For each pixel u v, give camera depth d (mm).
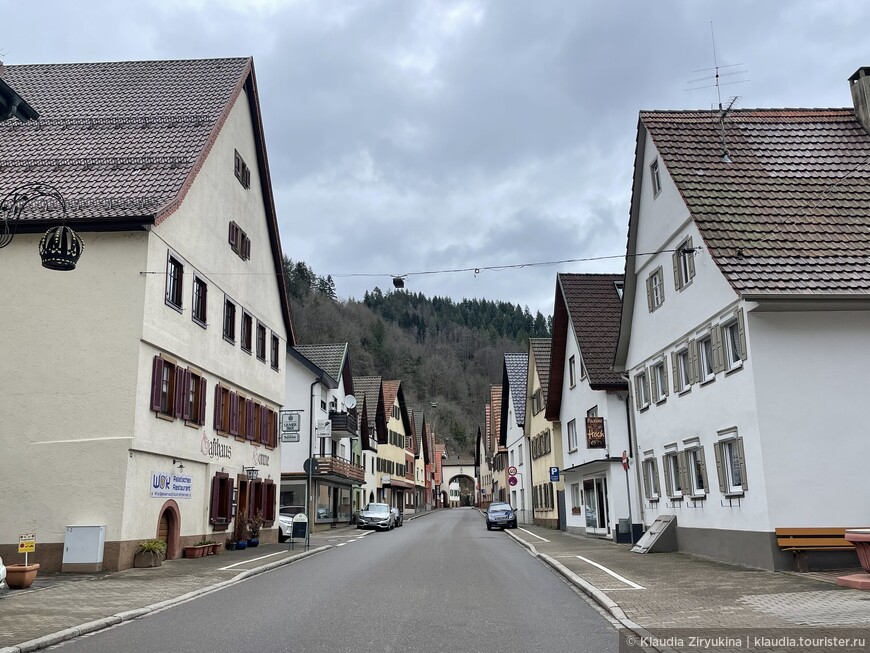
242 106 26453
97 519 17297
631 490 27344
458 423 131000
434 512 92188
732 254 16469
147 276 18453
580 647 8492
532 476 46688
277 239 29797
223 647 8664
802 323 16188
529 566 18422
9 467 17594
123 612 11219
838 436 15773
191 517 21422
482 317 147750
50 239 12984
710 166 19438
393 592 13383
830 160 19484
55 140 22141
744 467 16594
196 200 21938
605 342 29969
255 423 27672
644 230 23641
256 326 27953
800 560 15234
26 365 18047
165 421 19547
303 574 16891
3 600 12664
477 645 8633
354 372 103000
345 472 45188
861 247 16594
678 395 20969
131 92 25125
